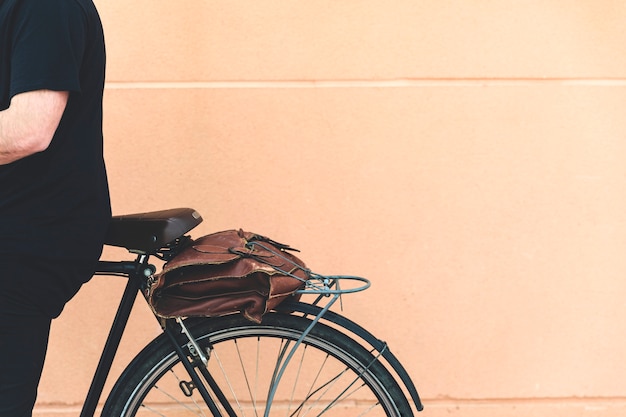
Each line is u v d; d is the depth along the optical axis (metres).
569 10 2.53
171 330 1.86
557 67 2.54
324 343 1.89
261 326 1.88
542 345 2.61
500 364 2.62
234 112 2.56
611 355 2.60
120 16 2.54
